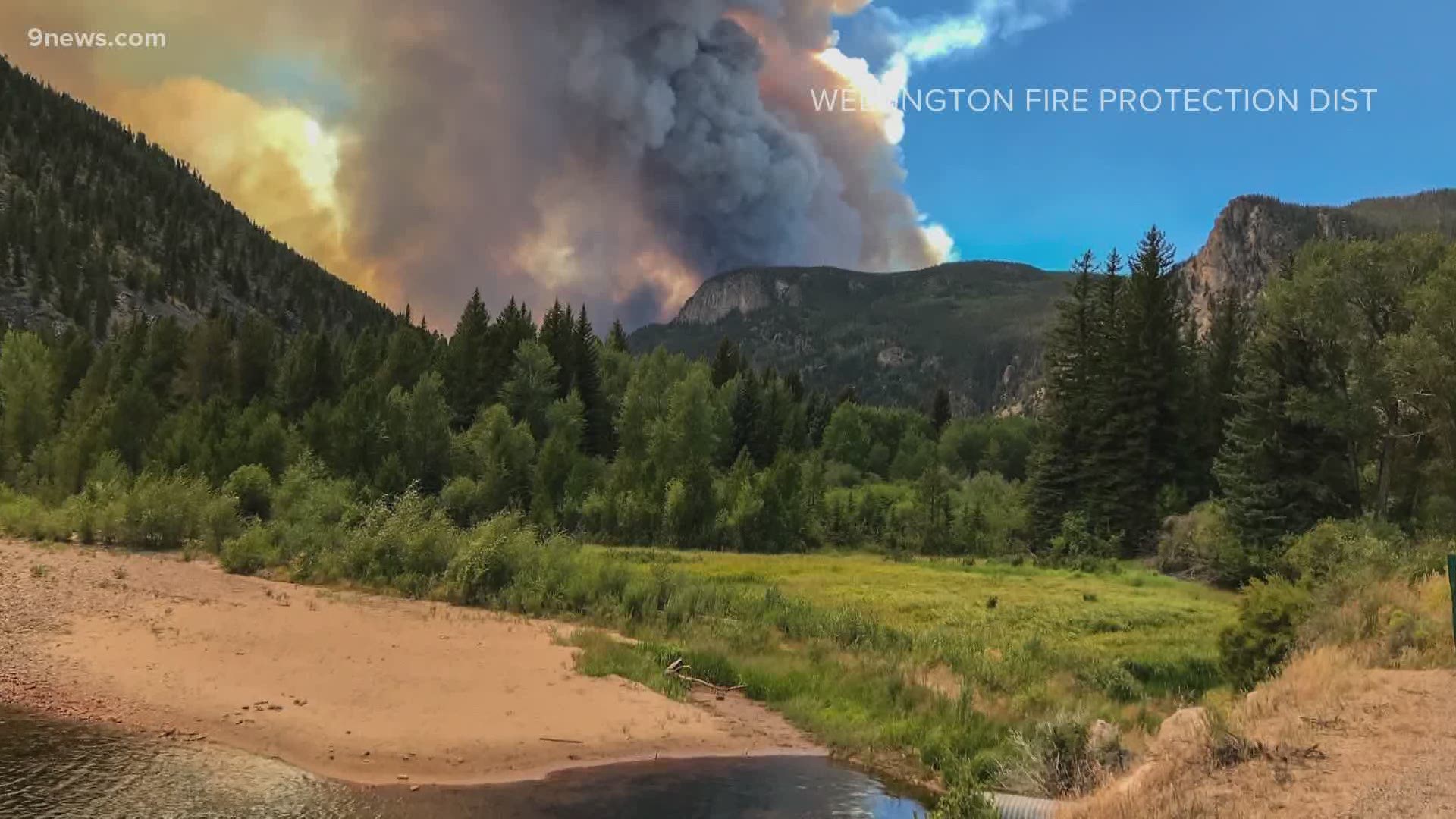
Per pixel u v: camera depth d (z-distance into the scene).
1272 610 19.78
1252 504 49.78
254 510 50.50
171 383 104.56
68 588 24.70
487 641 23.23
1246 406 54.03
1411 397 47.81
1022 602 36.84
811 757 15.74
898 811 12.80
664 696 19.14
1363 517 40.47
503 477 67.69
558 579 31.86
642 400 110.69
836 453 134.75
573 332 125.06
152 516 40.19
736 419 131.12
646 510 67.25
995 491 92.31
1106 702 19.53
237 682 16.89
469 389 107.94
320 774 12.75
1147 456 64.00
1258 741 9.98
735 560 54.53
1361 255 50.41
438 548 33.53
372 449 72.06
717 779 14.09
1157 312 66.81
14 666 16.41
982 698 19.42
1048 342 78.00
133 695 15.38
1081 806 10.34
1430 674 12.82
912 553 66.88
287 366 106.75
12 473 67.62
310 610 25.52
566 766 14.21
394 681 18.16
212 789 11.70
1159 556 54.78
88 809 10.63
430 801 12.13
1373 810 7.70
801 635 26.73
